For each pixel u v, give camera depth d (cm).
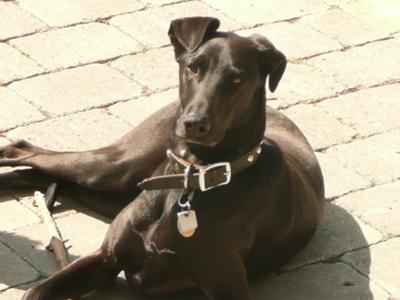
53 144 932
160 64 1070
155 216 720
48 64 1052
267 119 834
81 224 837
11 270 779
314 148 958
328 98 1037
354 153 953
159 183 699
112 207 839
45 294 721
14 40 1088
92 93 1013
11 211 845
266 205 724
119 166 816
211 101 659
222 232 702
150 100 1012
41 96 1000
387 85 1066
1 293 753
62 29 1113
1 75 1028
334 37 1141
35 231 823
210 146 676
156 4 1177
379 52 1120
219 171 691
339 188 901
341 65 1092
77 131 954
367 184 909
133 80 1041
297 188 770
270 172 720
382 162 941
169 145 714
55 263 789
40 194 850
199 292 767
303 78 1066
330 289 783
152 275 737
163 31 1126
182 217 688
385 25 1172
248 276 779
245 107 678
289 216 754
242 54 670
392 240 841
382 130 991
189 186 695
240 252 723
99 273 753
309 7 1195
